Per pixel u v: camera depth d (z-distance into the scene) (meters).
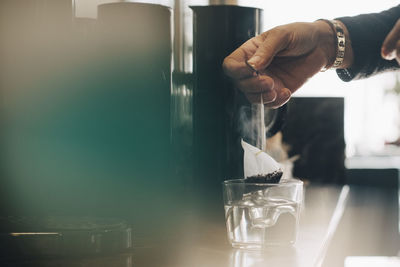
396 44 0.62
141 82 0.73
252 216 0.69
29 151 0.70
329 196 1.24
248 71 0.82
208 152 0.86
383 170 2.92
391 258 2.91
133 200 0.75
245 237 0.69
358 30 1.07
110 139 0.73
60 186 0.72
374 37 1.08
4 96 0.69
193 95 0.85
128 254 0.65
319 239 0.76
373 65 1.11
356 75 1.11
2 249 0.60
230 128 0.86
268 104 0.95
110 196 0.74
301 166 1.42
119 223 0.67
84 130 0.72
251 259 0.62
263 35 0.89
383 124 4.29
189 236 0.78
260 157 0.71
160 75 0.74
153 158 0.75
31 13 0.69
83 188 0.73
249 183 0.69
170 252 0.67
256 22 0.90
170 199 0.77
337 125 1.42
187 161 0.84
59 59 0.70
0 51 0.68
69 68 0.70
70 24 0.71
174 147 0.80
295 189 0.69
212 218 0.86
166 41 0.75
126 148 0.74
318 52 1.02
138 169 0.74
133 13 0.72
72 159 0.72
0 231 0.61
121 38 0.72
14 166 0.70
